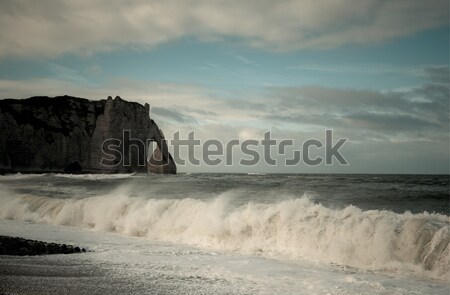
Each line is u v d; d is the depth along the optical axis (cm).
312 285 705
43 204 1900
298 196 2203
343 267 879
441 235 845
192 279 729
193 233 1262
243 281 725
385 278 771
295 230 1085
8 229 1469
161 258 942
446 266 791
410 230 904
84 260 893
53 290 629
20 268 793
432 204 1981
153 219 1410
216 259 948
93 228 1534
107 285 668
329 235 1016
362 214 1058
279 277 766
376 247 912
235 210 1321
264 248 1088
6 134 7900
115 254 984
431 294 658
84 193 2661
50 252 988
